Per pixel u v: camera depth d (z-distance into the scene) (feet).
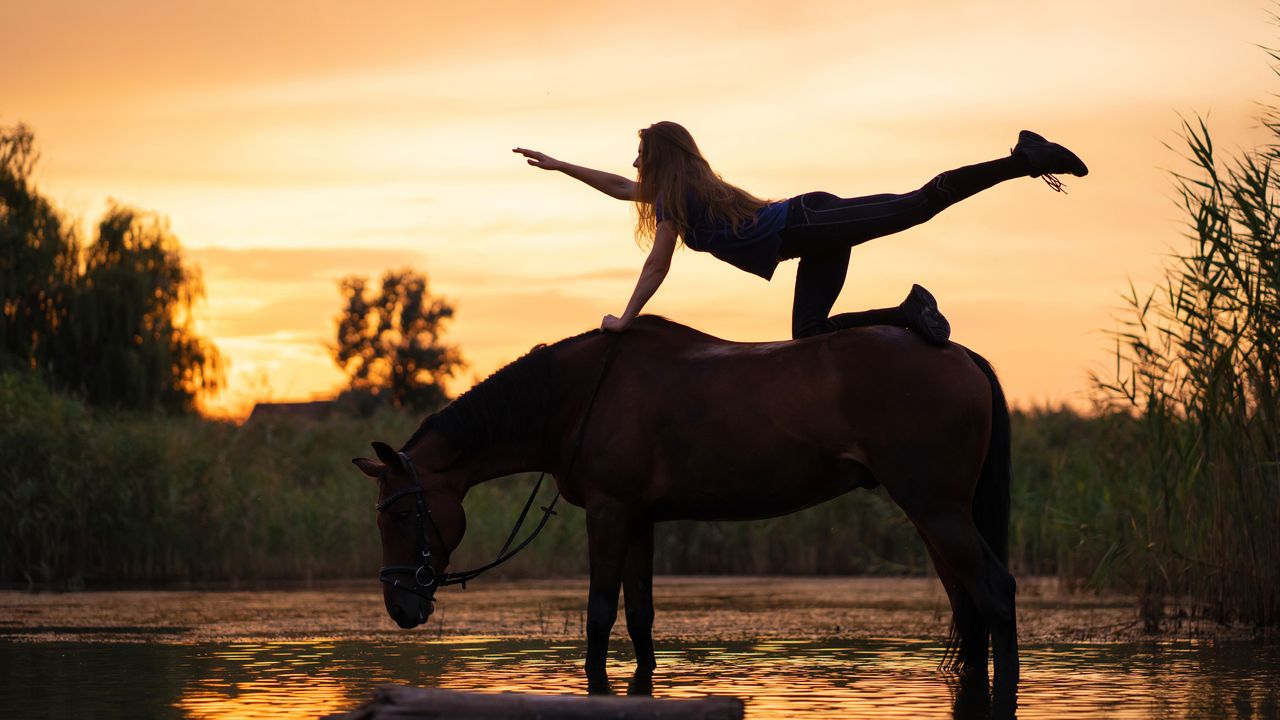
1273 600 30.07
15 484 53.83
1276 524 29.96
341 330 243.40
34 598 43.06
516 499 63.77
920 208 21.66
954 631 22.43
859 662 24.12
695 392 21.59
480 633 30.83
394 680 21.49
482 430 22.82
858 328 21.48
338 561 57.62
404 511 22.61
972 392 20.84
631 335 22.76
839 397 20.86
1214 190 29.37
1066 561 44.34
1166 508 32.37
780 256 22.61
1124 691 19.62
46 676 22.31
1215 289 29.17
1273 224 29.01
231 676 22.20
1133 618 32.83
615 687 20.40
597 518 22.03
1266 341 29.01
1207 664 23.26
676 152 22.67
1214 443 30.81
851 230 21.97
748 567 61.67
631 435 21.77
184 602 41.19
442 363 240.53
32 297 103.71
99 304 103.76
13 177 105.19
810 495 21.38
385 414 78.64
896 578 55.36
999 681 20.47
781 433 21.03
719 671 22.63
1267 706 17.98
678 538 62.49
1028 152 20.70
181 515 56.39
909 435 20.61
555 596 44.39
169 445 60.08
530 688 20.31
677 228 22.58
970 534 20.62
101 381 103.24
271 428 71.05
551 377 22.80
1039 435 61.26
